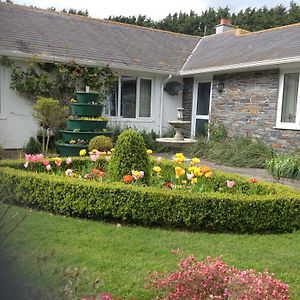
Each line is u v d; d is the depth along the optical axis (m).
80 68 11.47
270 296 2.15
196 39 16.70
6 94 10.76
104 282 2.92
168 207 4.39
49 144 11.06
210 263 2.56
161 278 2.71
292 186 7.18
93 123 9.67
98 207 4.54
